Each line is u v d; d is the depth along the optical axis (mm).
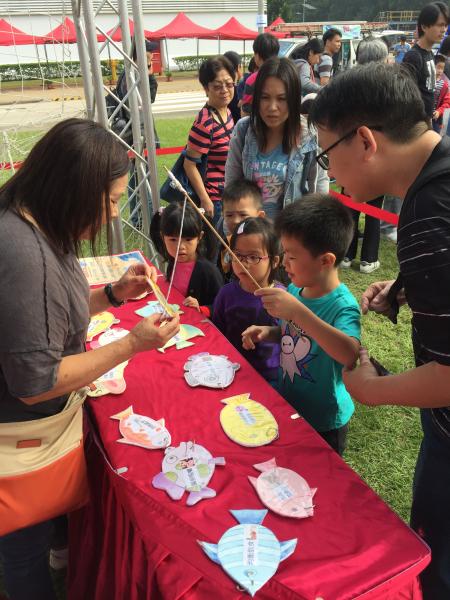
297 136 2576
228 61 3240
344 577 938
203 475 1201
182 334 1890
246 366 1672
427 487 1214
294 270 1542
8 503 1241
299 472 1207
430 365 972
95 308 1734
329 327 1409
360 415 2613
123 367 1686
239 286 2018
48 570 1485
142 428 1378
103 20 18312
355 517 1081
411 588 1011
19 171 1158
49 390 1142
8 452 1220
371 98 923
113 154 1129
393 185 992
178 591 944
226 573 953
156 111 13477
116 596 1236
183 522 1078
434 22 4129
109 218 1181
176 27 19406
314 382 1608
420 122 948
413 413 2631
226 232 2764
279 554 978
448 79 4797
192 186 3371
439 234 866
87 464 1525
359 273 4242
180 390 1557
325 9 66688
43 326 1099
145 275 1735
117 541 1245
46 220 1125
